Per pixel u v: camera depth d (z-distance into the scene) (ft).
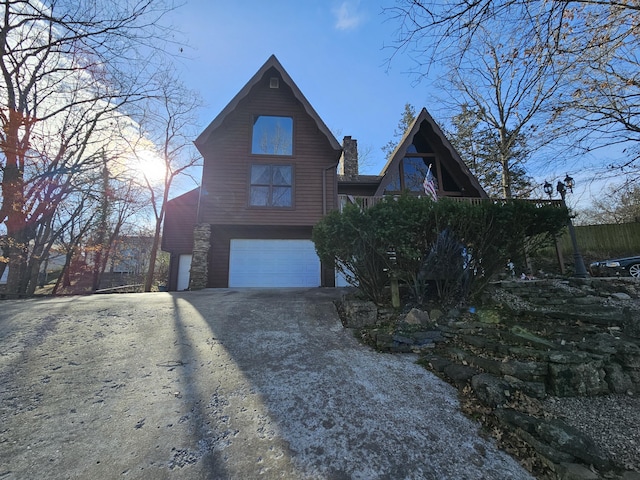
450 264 17.58
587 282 23.38
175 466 7.41
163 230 54.03
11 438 8.30
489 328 14.97
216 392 10.83
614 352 11.51
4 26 28.40
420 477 7.26
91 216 66.28
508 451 8.18
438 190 40.98
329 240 17.88
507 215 17.01
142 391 10.81
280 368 12.75
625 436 8.51
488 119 47.78
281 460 7.68
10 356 13.24
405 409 9.99
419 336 15.16
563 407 9.91
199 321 18.48
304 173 38.34
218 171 36.60
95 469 7.30
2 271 41.22
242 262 38.19
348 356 14.11
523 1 11.24
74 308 20.88
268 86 39.75
